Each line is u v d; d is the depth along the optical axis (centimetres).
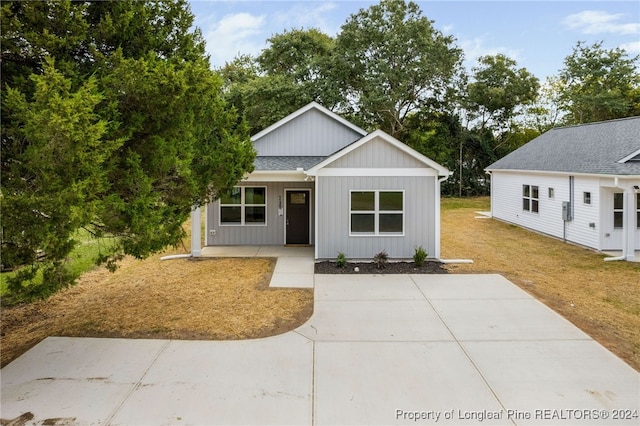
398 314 758
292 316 746
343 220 1167
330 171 1158
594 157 1419
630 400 472
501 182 2083
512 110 3450
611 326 702
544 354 589
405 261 1168
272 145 1514
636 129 1438
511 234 1680
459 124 3300
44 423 426
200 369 544
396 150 1155
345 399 475
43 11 565
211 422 430
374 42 2909
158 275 1035
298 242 1459
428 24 2894
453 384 508
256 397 478
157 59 704
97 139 504
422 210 1166
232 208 1444
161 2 759
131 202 607
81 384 504
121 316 742
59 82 488
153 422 429
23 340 651
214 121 920
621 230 1335
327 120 1509
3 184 511
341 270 1081
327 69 2947
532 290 909
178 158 700
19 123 525
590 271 1089
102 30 639
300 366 555
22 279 523
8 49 552
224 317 738
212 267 1120
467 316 746
